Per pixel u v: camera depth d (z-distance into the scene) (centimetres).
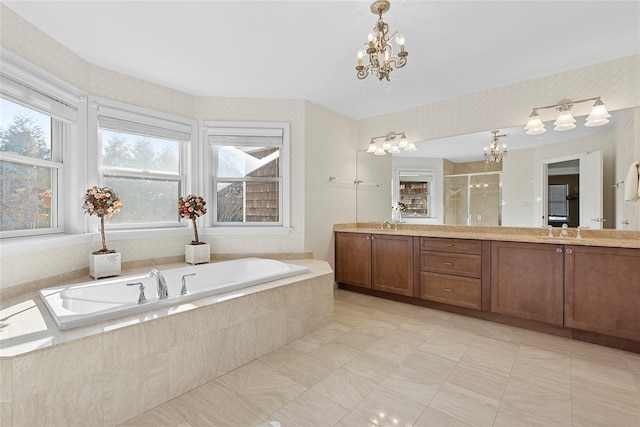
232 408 160
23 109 214
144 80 293
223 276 305
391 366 203
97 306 217
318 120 368
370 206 414
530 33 215
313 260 338
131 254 286
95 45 230
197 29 210
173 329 170
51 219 237
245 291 213
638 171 245
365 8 187
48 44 216
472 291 289
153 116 298
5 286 191
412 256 329
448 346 233
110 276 247
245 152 353
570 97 271
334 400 167
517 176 304
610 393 172
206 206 336
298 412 157
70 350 134
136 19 198
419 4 183
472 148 331
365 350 226
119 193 289
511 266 268
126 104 280
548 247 250
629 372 195
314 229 365
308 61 257
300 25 205
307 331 254
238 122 338
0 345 129
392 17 196
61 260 229
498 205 316
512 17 196
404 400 166
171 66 265
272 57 250
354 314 304
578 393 173
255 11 190
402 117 383
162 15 194
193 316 178
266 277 240
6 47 187
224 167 349
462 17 196
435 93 327
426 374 193
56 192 241
